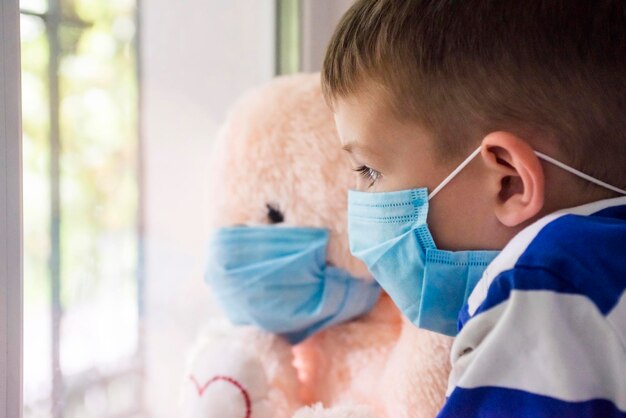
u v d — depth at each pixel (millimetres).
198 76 1015
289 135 770
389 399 710
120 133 981
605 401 424
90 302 939
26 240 829
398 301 604
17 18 577
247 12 995
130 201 1009
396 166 559
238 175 785
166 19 1000
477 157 528
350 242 631
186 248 1018
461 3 528
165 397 1015
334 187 754
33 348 830
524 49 509
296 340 801
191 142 1020
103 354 957
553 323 431
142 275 1024
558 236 458
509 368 439
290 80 838
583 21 512
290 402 752
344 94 576
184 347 1011
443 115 531
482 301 474
